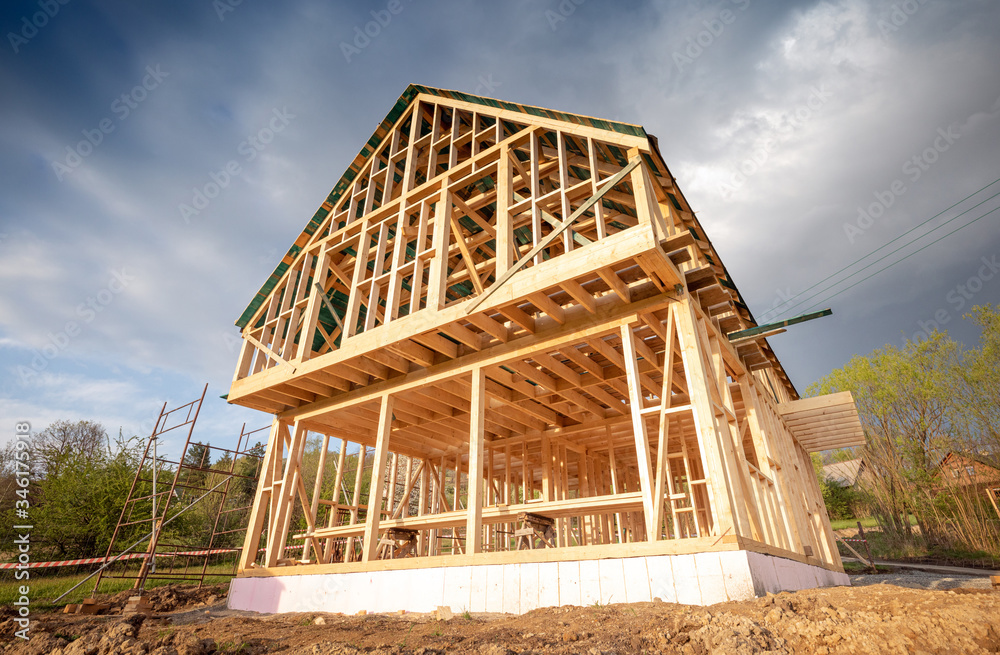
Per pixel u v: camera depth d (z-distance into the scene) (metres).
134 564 17.09
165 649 4.32
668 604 5.00
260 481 10.68
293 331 10.92
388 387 9.39
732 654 3.12
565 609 5.32
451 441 13.45
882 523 23.09
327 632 5.46
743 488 6.46
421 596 6.85
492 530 15.59
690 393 6.11
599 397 10.03
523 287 6.99
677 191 7.65
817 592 4.71
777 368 12.62
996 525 19.03
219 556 20.58
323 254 11.18
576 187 7.57
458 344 8.79
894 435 22.73
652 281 6.63
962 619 3.17
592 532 13.27
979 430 20.69
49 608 10.05
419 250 9.15
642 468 6.10
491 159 9.12
